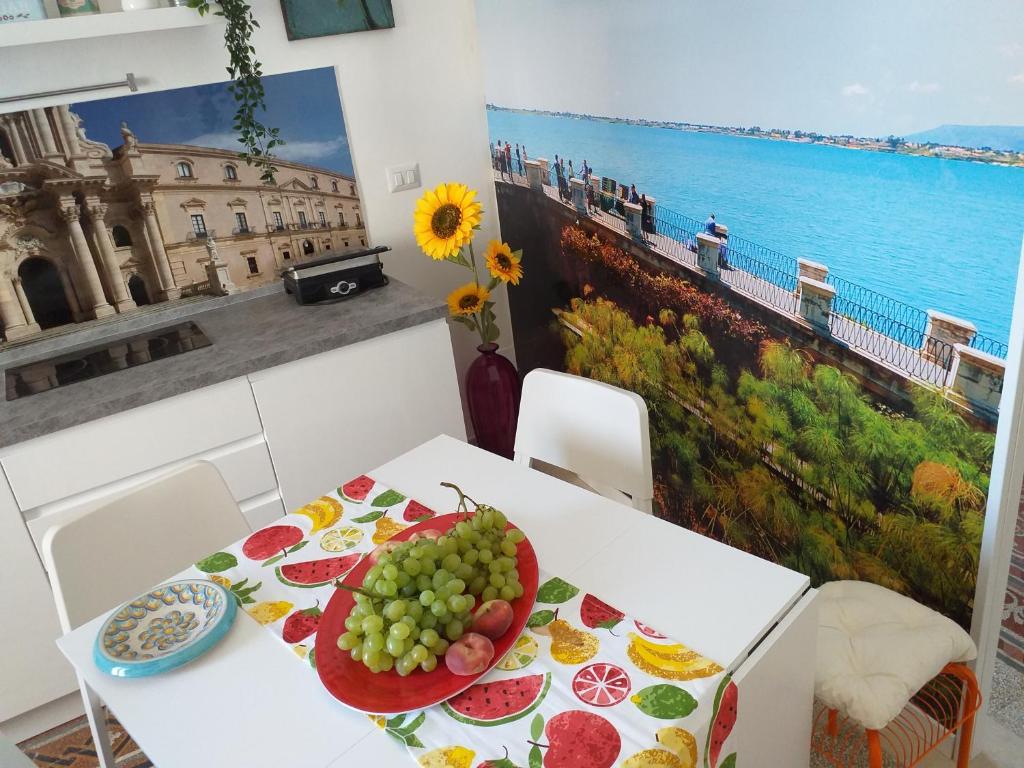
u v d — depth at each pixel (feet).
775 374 6.77
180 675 4.11
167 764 3.62
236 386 7.52
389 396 8.39
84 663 4.27
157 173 8.39
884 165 5.37
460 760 3.40
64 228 8.11
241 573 4.81
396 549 4.09
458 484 5.51
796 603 4.17
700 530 8.33
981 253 4.96
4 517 6.79
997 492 5.25
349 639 3.87
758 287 6.68
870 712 4.99
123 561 5.27
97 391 7.15
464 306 9.35
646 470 5.73
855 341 5.97
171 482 5.54
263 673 4.05
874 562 6.40
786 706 4.24
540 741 3.44
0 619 6.98
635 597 4.24
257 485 7.93
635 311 8.29
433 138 9.86
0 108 7.55
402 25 9.29
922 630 5.43
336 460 8.29
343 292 8.86
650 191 7.56
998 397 5.07
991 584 5.57
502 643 3.96
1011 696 6.64
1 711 7.18
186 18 7.47
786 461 6.95
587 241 8.70
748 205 6.53
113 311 8.52
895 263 5.52
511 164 9.73
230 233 8.92
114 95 8.01
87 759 7.06
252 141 8.47
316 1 8.68
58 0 7.14
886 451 6.00
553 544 4.75
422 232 8.27
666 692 3.60
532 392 6.32
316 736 3.66
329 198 9.40
